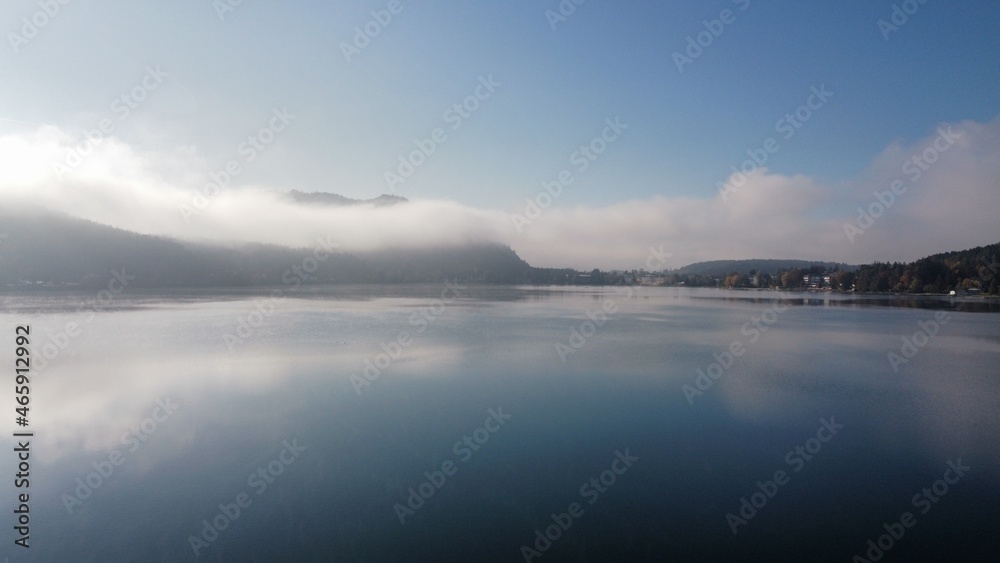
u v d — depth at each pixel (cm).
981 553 1032
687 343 3562
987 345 3584
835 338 3900
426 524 1123
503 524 1125
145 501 1227
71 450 1524
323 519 1144
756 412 1892
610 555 1021
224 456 1474
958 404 2030
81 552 1034
